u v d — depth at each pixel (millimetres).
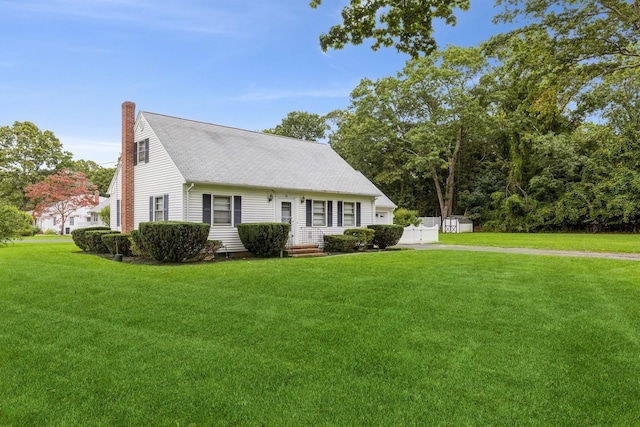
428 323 5656
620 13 11617
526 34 12828
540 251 17109
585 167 34562
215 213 15352
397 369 4066
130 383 3801
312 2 7961
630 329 5340
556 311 6285
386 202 26438
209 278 9336
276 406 3330
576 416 3137
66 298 7449
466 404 3334
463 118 35656
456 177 43594
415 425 3010
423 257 13828
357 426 3004
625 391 3553
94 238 16469
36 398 3525
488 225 39500
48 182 40656
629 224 33000
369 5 7578
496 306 6594
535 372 3973
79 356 4535
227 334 5254
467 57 35094
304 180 18172
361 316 6035
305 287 8195
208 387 3693
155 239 12602
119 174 19375
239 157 17516
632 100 32625
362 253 16375
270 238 14805
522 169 38562
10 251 17109
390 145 39344
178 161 15023
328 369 4086
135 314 6285
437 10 7496
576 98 20203
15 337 5250
